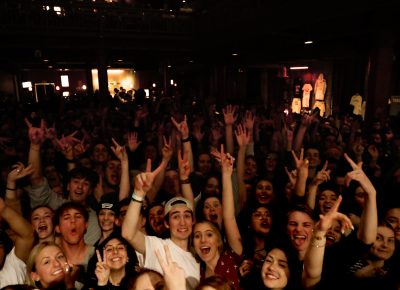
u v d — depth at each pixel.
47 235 3.03
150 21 15.23
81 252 3.10
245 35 11.57
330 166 5.12
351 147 6.67
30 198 3.86
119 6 14.68
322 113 18.64
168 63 22.48
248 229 3.30
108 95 15.60
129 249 2.84
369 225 2.44
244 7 11.52
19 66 24.86
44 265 2.40
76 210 3.03
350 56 13.43
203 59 20.34
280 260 2.43
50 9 13.58
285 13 9.51
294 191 3.52
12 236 3.17
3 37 13.12
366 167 5.36
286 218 2.73
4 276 2.69
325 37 9.70
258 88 24.42
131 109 12.79
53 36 13.89
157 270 2.59
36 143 3.89
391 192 3.77
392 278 2.34
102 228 3.25
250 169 4.94
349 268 2.48
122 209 3.19
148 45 15.60
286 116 8.51
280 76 21.39
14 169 3.31
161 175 4.21
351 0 7.30
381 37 9.12
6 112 11.74
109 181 4.59
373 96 9.58
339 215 2.11
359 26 8.40
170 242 2.76
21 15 13.12
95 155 5.29
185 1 22.98
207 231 2.75
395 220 2.86
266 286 2.43
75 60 22.05
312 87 19.42
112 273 2.65
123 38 15.03
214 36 13.91
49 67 26.11
